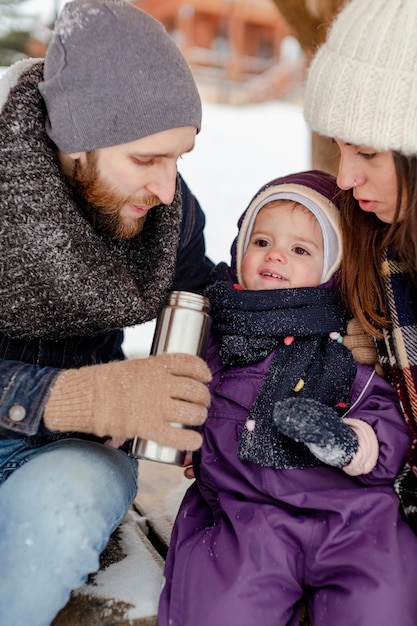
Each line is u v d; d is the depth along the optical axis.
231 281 1.59
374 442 1.28
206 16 15.20
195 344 1.28
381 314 1.41
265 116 11.93
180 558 1.28
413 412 1.31
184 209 1.64
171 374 1.19
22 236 1.25
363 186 1.26
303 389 1.39
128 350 2.98
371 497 1.27
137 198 1.32
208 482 1.40
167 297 1.32
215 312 1.50
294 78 13.41
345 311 1.46
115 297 1.32
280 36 15.60
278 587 1.21
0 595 1.12
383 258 1.37
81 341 1.46
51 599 1.13
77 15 1.27
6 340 1.36
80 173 1.32
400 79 1.16
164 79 1.24
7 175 1.25
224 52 15.30
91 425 1.16
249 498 1.33
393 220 1.26
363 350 1.45
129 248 1.43
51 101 1.27
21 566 1.12
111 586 1.31
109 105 1.23
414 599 1.18
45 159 1.28
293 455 1.33
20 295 1.28
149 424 1.15
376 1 1.19
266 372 1.43
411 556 1.22
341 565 1.20
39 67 1.37
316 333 1.42
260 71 15.57
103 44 1.23
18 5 4.29
